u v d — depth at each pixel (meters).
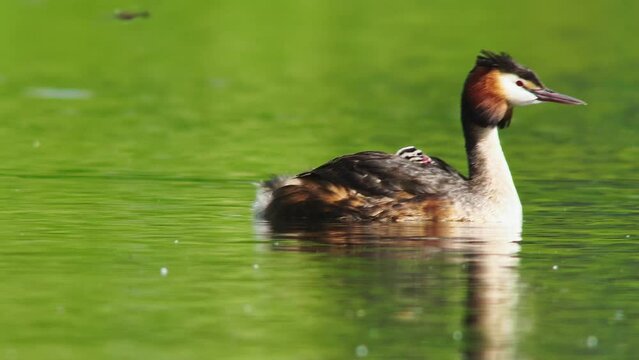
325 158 24.62
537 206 20.50
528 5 48.34
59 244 17.52
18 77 34.31
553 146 26.22
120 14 27.30
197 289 15.35
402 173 19.38
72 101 31.05
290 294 15.16
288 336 13.70
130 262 16.59
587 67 36.59
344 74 35.44
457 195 19.28
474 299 14.99
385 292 15.25
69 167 23.34
